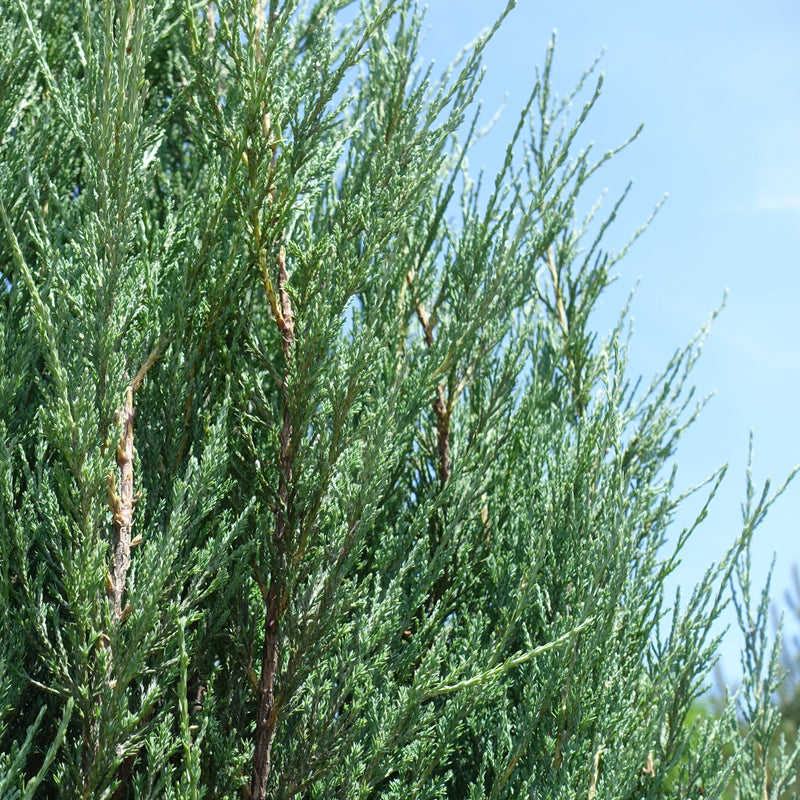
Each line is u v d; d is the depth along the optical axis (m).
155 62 3.48
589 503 2.96
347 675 2.36
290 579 2.32
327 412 2.45
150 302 2.40
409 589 2.87
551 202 2.72
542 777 2.63
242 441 2.52
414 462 3.38
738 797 3.38
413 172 2.58
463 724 2.66
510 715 2.86
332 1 2.82
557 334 4.00
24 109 3.28
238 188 2.52
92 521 2.05
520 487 3.37
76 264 2.34
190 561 2.20
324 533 2.61
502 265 2.70
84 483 2.04
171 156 3.56
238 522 2.26
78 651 2.04
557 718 2.66
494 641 2.53
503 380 3.30
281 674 2.32
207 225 2.41
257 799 2.26
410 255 3.38
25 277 1.98
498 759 2.59
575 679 2.66
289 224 2.71
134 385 2.33
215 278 2.50
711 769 3.02
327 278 2.41
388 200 2.48
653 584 3.10
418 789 2.43
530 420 3.42
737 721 3.25
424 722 2.27
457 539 3.09
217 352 2.57
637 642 3.06
